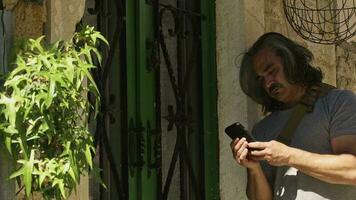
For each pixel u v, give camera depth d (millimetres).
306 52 5344
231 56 6168
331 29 7348
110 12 5512
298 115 5105
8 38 3850
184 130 6008
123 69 5559
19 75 3604
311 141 5000
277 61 5207
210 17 6293
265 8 6434
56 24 4582
